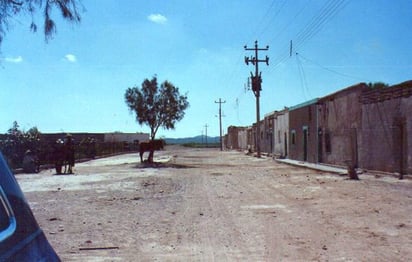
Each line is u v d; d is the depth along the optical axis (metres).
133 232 9.71
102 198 15.97
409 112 19.94
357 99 25.73
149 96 42.62
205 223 10.70
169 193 17.41
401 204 12.73
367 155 24.47
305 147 38.28
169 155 66.44
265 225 10.27
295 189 17.78
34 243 2.42
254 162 43.19
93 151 54.56
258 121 52.53
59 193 17.72
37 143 36.56
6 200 2.33
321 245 8.14
